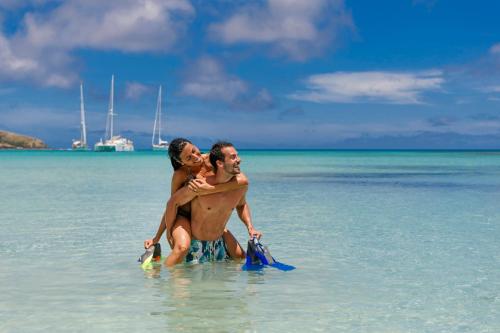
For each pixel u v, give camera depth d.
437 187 20.25
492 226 9.79
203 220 6.43
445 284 5.49
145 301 4.82
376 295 5.06
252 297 4.96
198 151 6.55
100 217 10.85
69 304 4.73
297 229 9.38
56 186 19.89
